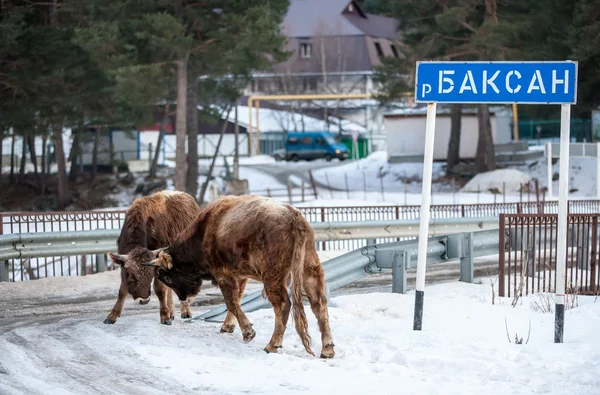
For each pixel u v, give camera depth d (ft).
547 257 73.87
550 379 30.17
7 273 60.59
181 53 139.44
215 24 146.20
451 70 40.50
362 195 174.81
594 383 29.37
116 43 141.49
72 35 156.46
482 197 170.91
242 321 38.42
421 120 221.25
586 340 37.63
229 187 173.58
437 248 57.93
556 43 172.35
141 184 197.26
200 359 34.35
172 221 45.44
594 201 110.32
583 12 166.09
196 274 41.22
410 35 193.06
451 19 170.09
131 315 47.62
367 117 321.73
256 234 36.24
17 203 185.98
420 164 214.69
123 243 43.24
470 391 28.66
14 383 29.99
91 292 56.95
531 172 195.52
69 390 29.27
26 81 147.64
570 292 52.85
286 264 35.37
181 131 148.36
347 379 30.66
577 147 113.70
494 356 33.91
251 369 32.53
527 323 42.19
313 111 330.13
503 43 170.50
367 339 38.70
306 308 47.62
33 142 197.16
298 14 347.15
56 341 38.06
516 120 237.45
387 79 185.47
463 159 214.69
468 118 216.13
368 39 339.77
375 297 49.67
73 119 167.53
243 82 190.29
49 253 60.29
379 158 233.76
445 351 35.24
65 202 179.93
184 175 149.07
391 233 79.56
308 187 196.75
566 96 38.65
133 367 32.83
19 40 145.28
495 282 59.31
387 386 29.48
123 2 142.72
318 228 74.90
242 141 297.12
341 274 51.55
